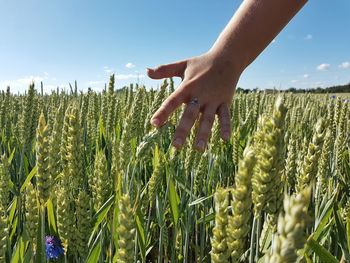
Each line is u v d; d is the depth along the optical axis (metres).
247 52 0.42
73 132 0.38
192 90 0.39
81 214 0.33
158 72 0.43
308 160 0.32
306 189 0.14
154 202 0.56
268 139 0.24
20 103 1.07
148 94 0.83
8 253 0.37
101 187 0.39
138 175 0.45
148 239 0.51
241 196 0.20
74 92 1.19
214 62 0.41
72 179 0.38
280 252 0.14
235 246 0.20
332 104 0.77
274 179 0.24
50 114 0.85
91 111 0.91
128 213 0.21
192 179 0.49
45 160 0.32
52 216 0.38
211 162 0.55
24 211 0.47
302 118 0.86
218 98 0.40
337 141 0.61
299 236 0.14
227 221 0.21
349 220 0.33
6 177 0.39
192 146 0.49
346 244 0.37
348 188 0.58
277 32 0.43
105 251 0.43
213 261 0.21
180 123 0.37
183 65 0.43
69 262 0.37
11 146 0.78
